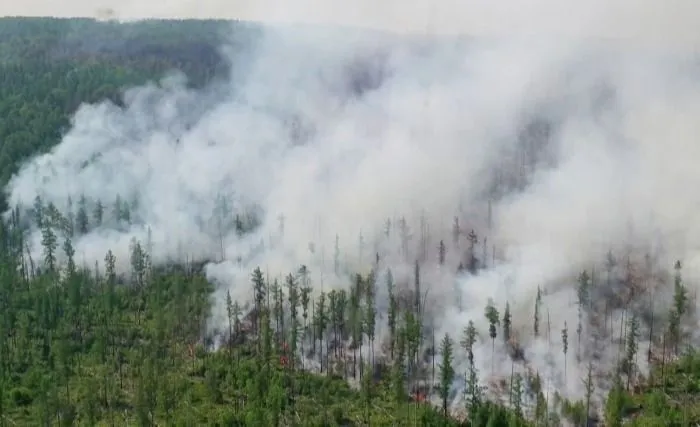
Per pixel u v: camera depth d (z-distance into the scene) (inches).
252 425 5959.6
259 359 7421.3
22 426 6215.6
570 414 6417.3
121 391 6835.6
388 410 6668.3
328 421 6373.0
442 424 6225.4
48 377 6914.4
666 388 6899.6
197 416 6368.1
